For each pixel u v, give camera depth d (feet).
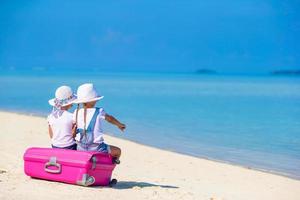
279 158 53.31
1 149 49.21
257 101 152.76
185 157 51.67
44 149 33.14
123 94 184.65
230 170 45.57
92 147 32.94
